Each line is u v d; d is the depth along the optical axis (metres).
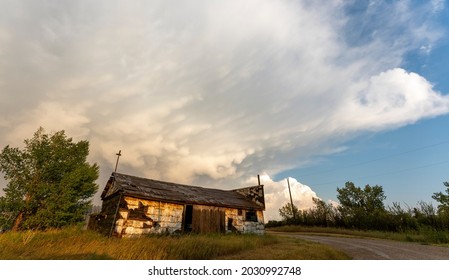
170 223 17.95
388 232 25.73
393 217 27.72
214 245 12.45
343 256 11.69
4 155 21.83
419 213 26.06
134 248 10.41
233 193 27.44
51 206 21.19
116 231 15.33
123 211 16.03
